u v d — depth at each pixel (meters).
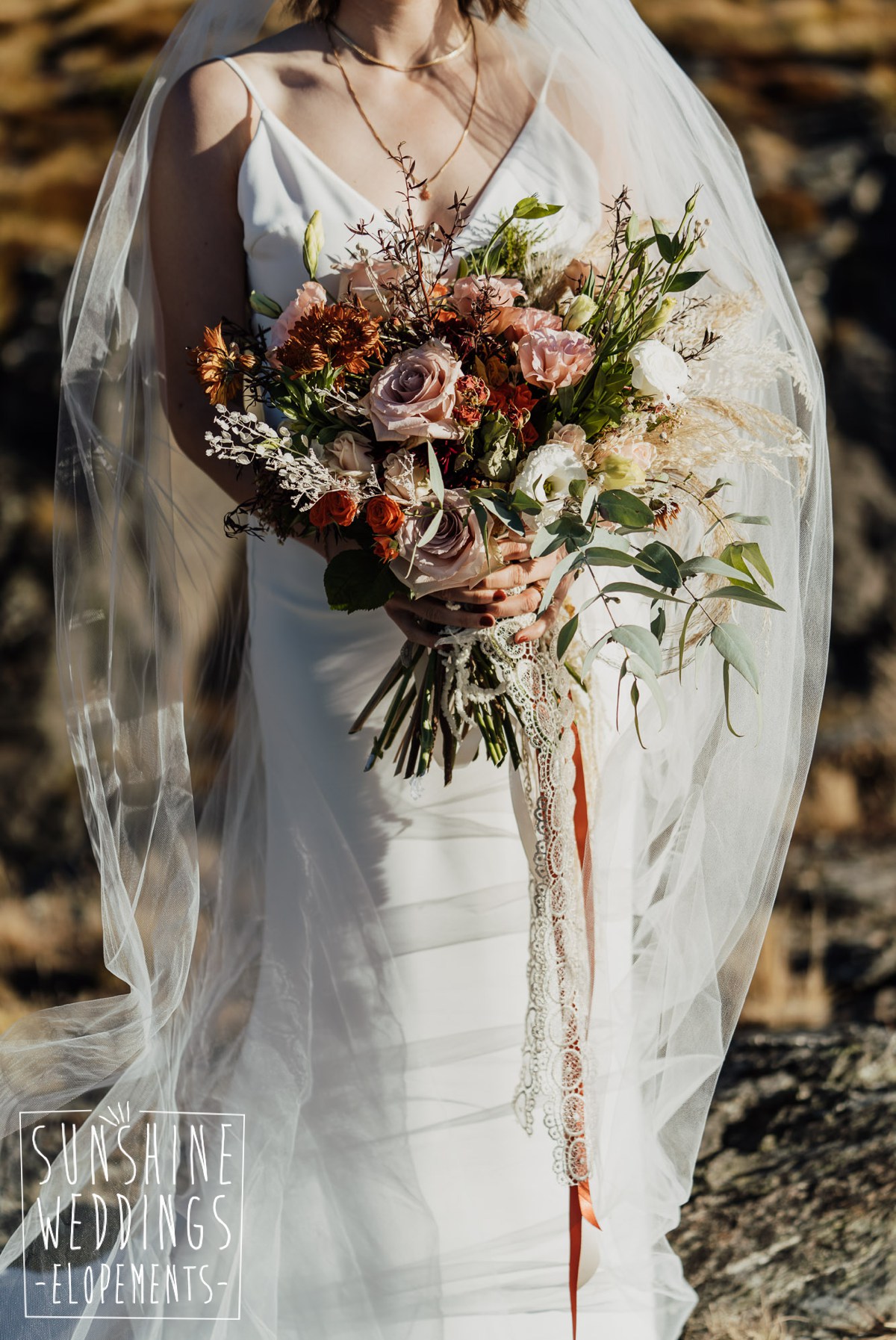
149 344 2.22
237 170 2.15
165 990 2.12
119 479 2.18
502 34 2.30
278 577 2.20
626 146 2.30
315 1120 2.06
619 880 2.21
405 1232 1.98
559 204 2.18
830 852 5.89
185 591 2.43
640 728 2.22
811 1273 2.62
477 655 1.97
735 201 2.27
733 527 2.20
